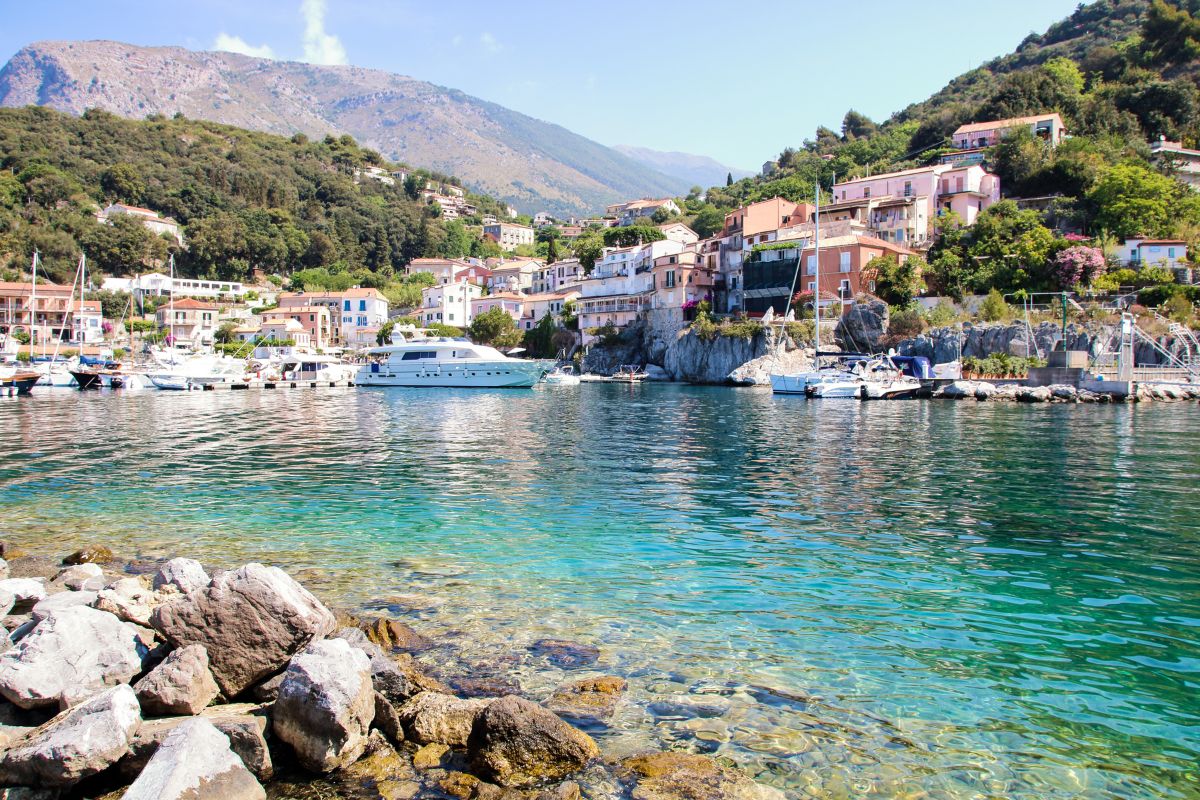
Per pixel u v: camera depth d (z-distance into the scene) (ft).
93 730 22.40
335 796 22.53
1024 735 25.54
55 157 500.74
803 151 572.92
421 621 35.50
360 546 48.78
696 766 23.48
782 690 28.66
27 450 95.81
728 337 274.98
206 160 600.39
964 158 325.21
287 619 28.22
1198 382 183.21
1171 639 33.14
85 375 244.01
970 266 254.27
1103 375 188.85
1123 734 25.55
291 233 543.39
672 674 29.94
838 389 192.65
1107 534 50.49
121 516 57.77
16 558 45.98
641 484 70.03
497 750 23.89
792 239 286.25
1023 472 75.20
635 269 368.27
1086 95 353.31
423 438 108.37
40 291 357.20
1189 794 22.25
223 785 21.20
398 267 606.96
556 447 97.04
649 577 41.96
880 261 254.88
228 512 59.00
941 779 23.06
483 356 252.83
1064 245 240.53
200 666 26.68
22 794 21.84
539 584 40.88
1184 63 358.84
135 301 419.13
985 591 39.27
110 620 28.89
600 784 22.72
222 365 265.34
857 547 47.67
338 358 366.84
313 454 91.66
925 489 66.59
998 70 522.06
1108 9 497.46
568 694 27.99
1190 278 224.33
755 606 37.37
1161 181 260.62
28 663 25.95
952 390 191.01
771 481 71.15
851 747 24.75
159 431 119.34
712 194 598.75
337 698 24.04
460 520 55.83
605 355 341.00
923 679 29.53
